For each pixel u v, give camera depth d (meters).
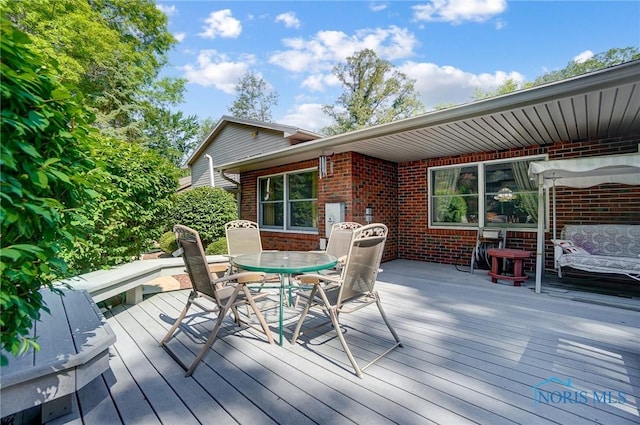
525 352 2.42
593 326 2.94
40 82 1.33
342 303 2.37
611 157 3.55
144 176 4.07
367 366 2.21
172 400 1.83
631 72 2.49
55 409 1.66
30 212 1.25
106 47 10.28
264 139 10.24
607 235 4.49
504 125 4.04
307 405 1.78
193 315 3.38
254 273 2.44
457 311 3.41
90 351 1.65
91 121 1.69
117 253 3.96
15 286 1.24
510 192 5.48
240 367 2.21
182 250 2.54
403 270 5.66
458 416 1.67
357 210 5.97
